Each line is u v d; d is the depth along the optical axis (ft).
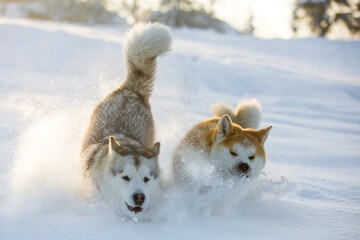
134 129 23.76
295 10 203.82
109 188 18.21
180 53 96.94
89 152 20.77
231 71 85.40
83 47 83.92
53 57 75.25
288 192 24.27
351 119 65.05
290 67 112.37
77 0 211.00
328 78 100.32
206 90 71.20
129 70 26.81
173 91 64.39
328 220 20.04
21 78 57.31
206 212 19.92
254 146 22.08
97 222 16.69
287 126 50.39
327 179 28.37
